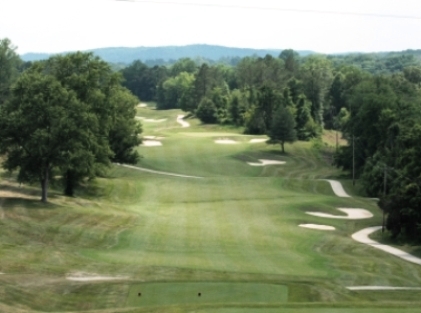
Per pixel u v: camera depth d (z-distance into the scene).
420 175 57.88
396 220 53.84
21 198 54.28
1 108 54.56
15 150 53.31
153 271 34.81
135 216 56.28
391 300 30.14
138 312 23.92
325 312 23.48
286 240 50.06
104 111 65.50
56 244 42.09
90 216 51.72
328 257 44.28
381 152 87.00
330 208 66.75
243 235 51.06
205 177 91.25
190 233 50.47
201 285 30.86
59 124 52.00
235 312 23.33
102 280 31.48
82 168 54.50
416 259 46.44
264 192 75.56
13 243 40.38
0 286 28.00
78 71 66.44
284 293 29.77
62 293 28.50
